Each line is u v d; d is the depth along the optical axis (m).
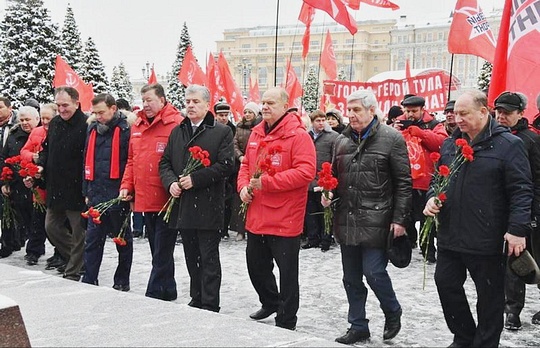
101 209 5.64
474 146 3.70
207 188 4.86
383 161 4.29
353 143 4.43
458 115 3.68
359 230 4.30
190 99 4.96
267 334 3.21
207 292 4.84
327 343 3.06
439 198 3.71
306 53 12.20
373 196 4.30
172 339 3.13
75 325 3.39
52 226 6.49
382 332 4.66
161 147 5.30
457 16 7.79
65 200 6.12
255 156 4.73
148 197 5.31
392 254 4.23
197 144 4.93
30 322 3.46
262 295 4.96
